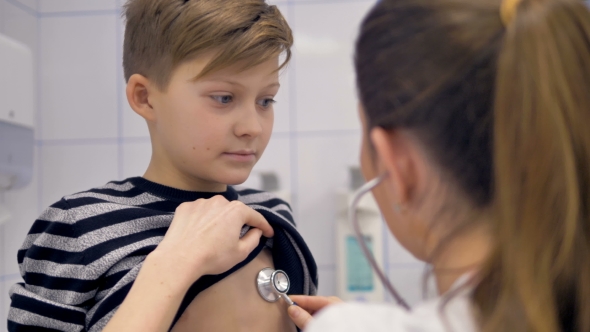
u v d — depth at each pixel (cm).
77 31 144
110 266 69
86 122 143
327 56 140
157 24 74
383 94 47
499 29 43
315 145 140
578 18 41
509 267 40
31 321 70
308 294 84
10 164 117
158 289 60
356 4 140
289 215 91
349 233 132
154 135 79
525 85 40
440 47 44
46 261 73
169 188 78
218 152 72
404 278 135
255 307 74
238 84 71
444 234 46
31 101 125
